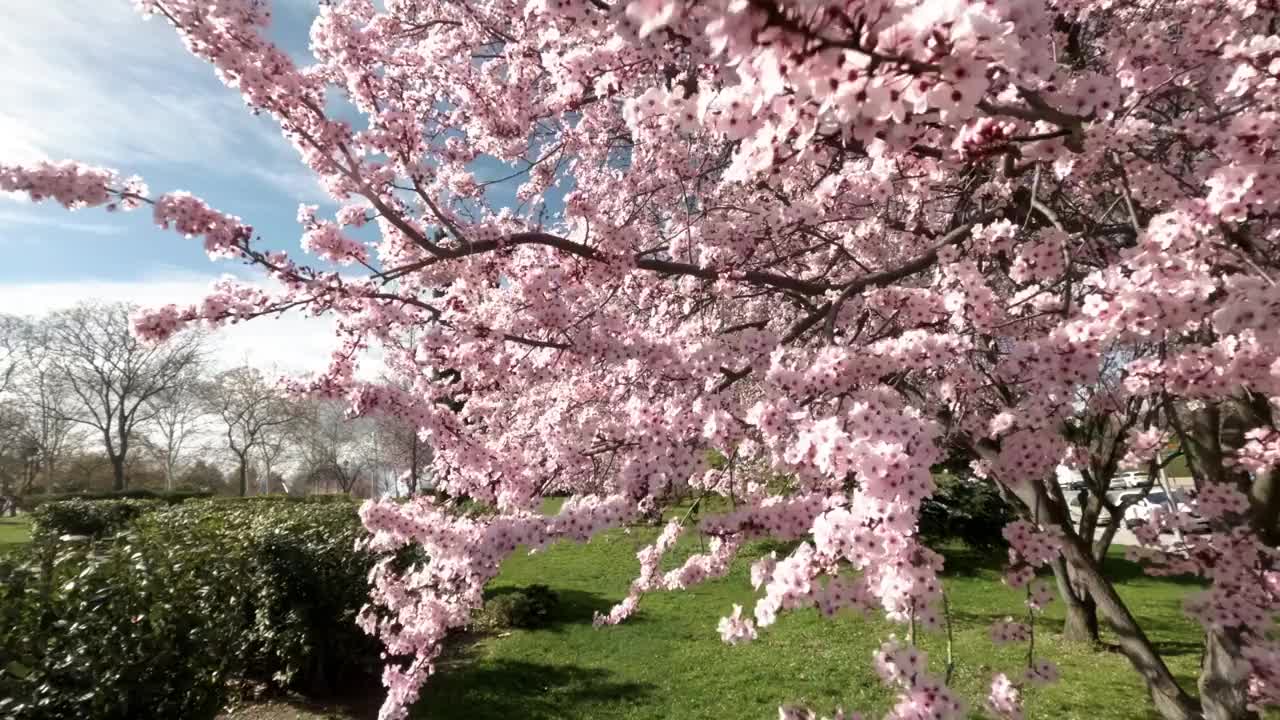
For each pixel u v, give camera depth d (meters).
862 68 1.07
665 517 7.44
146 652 4.67
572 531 2.42
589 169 5.40
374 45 3.43
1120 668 7.01
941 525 11.88
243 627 6.45
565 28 3.43
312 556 6.78
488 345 3.17
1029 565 2.74
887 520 1.70
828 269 3.83
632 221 4.13
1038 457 2.71
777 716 6.06
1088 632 7.78
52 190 2.22
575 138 4.83
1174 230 2.12
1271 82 2.18
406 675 3.04
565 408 3.92
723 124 1.50
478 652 7.95
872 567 1.80
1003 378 2.40
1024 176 3.38
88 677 4.19
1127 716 5.94
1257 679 2.45
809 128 1.32
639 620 8.80
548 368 3.57
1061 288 3.01
